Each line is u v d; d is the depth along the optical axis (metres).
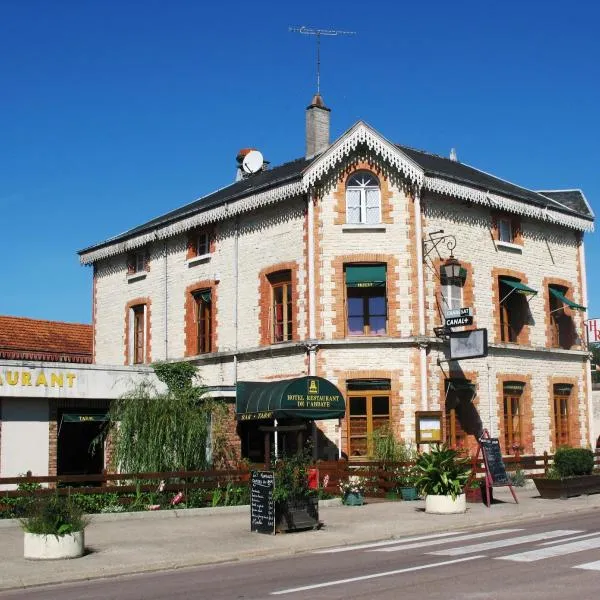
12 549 14.19
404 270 25.55
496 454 20.95
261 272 27.55
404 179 25.88
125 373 22.98
